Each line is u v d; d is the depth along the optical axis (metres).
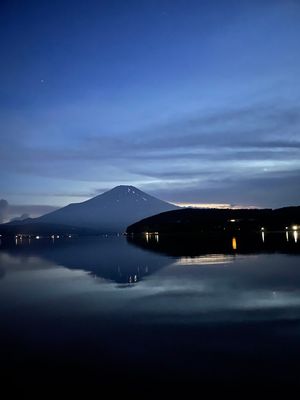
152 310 20.56
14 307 23.08
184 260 47.59
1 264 52.34
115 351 14.14
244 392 10.54
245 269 36.19
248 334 15.52
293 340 14.58
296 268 35.75
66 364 13.00
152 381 11.43
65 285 31.19
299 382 11.00
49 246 104.56
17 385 11.44
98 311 20.95
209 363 12.59
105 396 10.60
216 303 21.75
